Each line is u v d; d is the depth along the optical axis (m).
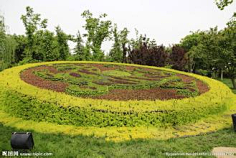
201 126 8.20
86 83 11.63
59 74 13.61
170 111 7.95
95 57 28.47
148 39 26.30
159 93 10.94
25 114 8.34
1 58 20.27
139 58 23.30
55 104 7.88
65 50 28.03
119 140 6.83
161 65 22.97
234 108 10.59
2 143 6.24
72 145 6.36
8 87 9.41
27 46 27.47
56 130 7.36
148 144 6.56
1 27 20.02
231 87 21.75
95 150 6.12
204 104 9.02
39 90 9.11
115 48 30.62
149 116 7.71
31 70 14.47
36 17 25.73
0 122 8.14
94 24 27.56
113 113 7.58
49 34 26.80
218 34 18.55
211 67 25.75
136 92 10.91
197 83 13.84
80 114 7.60
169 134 7.38
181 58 25.81
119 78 13.74
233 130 7.90
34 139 6.67
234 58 17.34
